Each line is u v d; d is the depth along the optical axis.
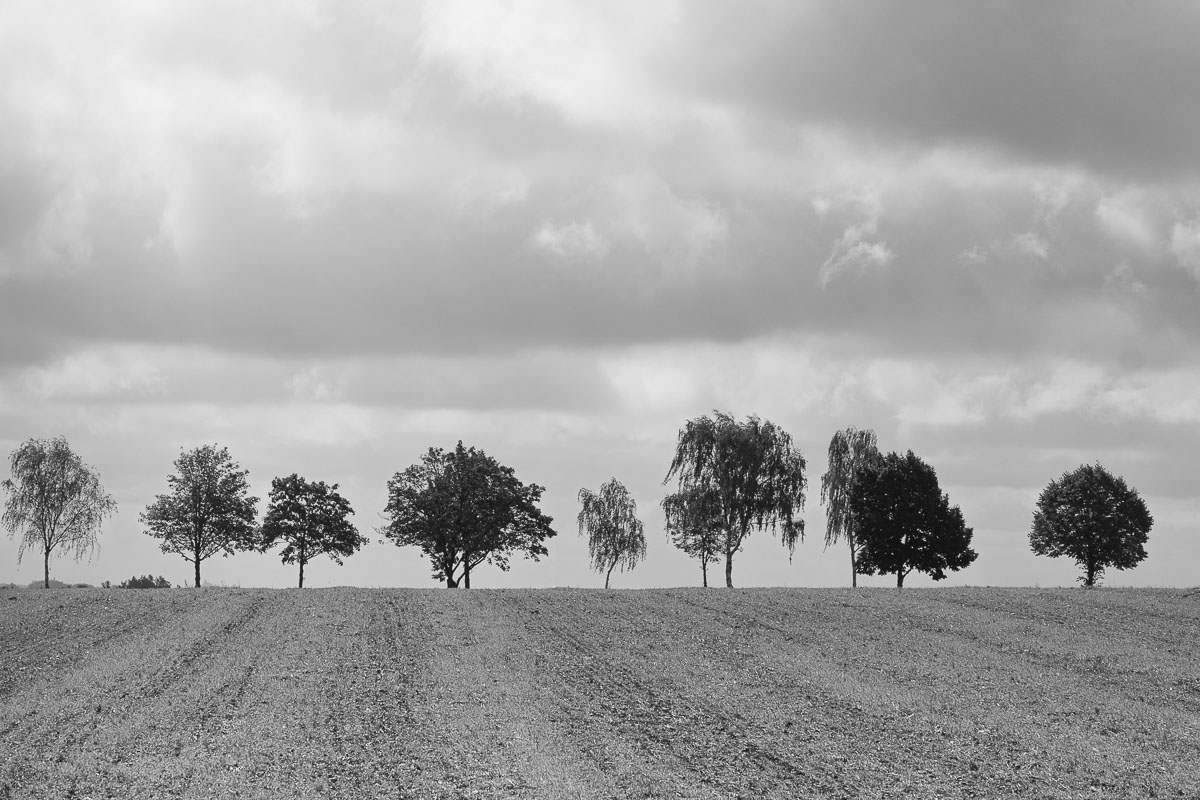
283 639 46.59
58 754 29.55
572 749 29.91
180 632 48.59
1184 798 25.92
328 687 37.59
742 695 36.31
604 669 40.56
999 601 55.72
